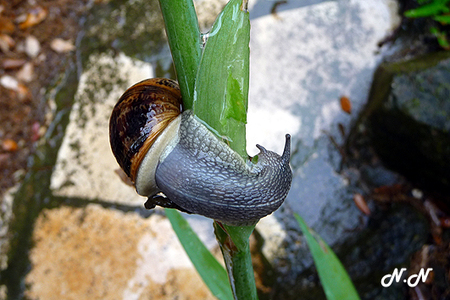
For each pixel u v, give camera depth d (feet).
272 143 0.93
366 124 0.95
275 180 0.43
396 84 0.89
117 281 0.86
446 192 0.90
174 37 0.33
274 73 1.00
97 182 0.96
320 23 1.04
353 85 0.99
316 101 0.97
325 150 0.94
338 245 0.88
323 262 0.54
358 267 0.87
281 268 0.86
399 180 0.94
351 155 0.95
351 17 1.04
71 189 0.96
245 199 0.40
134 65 1.07
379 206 0.91
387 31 1.03
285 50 1.02
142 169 0.43
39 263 0.91
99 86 1.07
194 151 0.41
